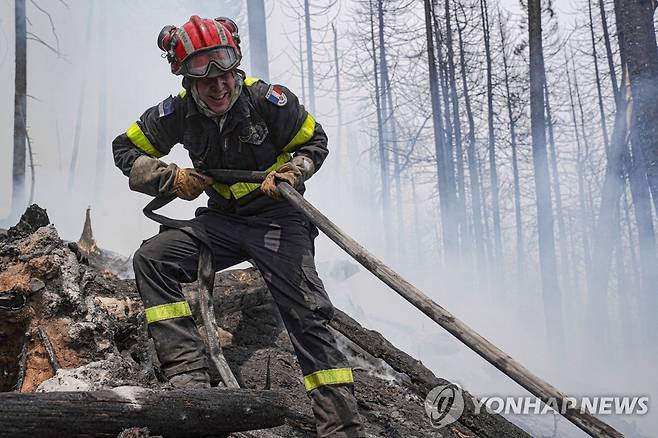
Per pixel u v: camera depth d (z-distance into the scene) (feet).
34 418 7.34
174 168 10.19
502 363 8.04
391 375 14.34
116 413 7.83
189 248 10.36
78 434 7.61
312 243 10.50
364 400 12.67
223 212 10.57
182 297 10.22
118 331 11.35
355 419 9.36
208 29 9.50
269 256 9.98
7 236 12.04
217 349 10.30
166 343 9.90
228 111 9.88
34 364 10.46
